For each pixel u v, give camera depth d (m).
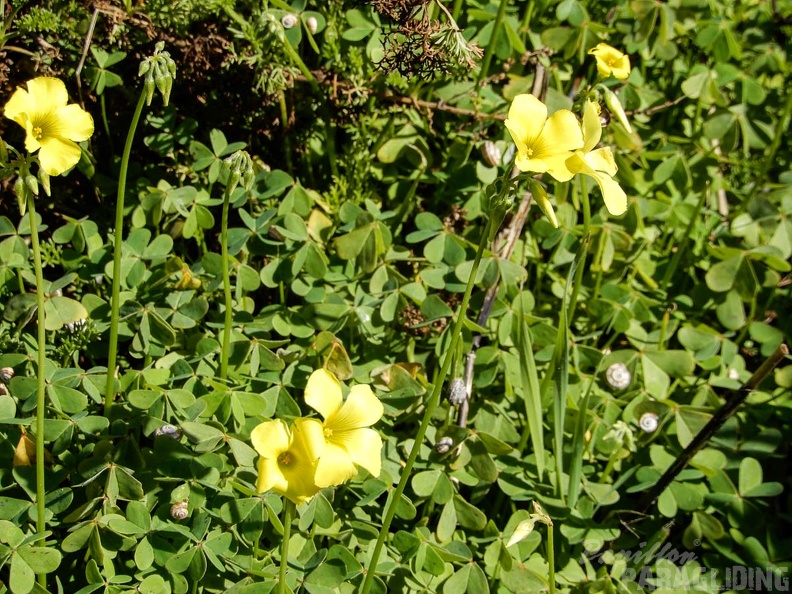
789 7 1.05
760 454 0.86
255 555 0.76
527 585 0.79
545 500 0.82
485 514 0.83
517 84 0.91
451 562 0.79
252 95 0.87
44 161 0.69
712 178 0.97
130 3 0.83
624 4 0.95
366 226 0.85
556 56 0.95
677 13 0.97
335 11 0.88
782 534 0.87
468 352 0.83
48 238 0.87
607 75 0.84
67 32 0.83
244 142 0.87
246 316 0.83
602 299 0.90
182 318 0.81
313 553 0.77
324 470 0.68
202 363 0.80
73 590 0.76
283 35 0.82
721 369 0.91
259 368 0.81
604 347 0.92
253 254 0.86
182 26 0.84
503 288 0.85
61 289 0.85
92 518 0.75
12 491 0.76
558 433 0.80
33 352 0.80
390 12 0.81
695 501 0.84
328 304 0.84
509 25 0.89
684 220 0.95
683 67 0.99
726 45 0.97
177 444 0.76
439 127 0.92
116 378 0.80
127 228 0.87
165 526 0.75
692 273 0.95
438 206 0.91
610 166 0.72
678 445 0.86
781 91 1.05
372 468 0.69
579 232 0.90
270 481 0.67
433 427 0.82
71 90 0.84
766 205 0.94
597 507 0.82
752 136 0.97
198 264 0.84
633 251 0.92
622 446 0.85
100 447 0.76
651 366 0.88
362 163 0.89
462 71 0.89
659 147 0.96
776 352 0.77
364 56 0.88
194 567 0.74
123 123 0.87
